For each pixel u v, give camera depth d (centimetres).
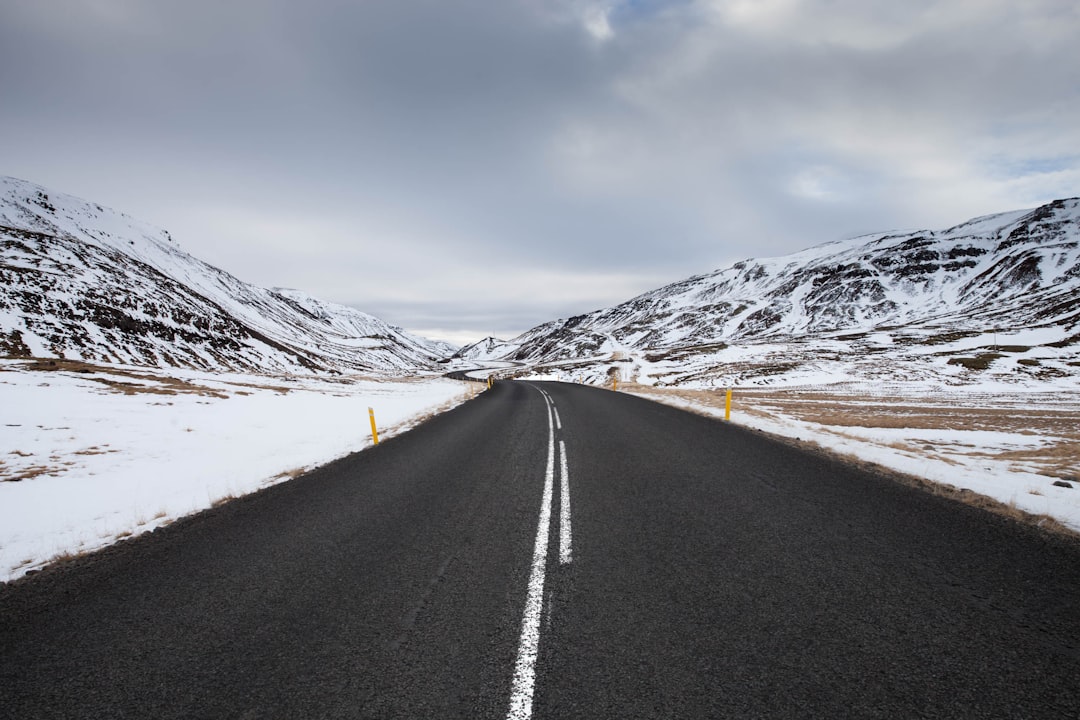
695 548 469
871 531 505
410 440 1233
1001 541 472
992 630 317
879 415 2162
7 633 360
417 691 274
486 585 404
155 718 262
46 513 717
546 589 390
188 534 583
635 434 1219
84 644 340
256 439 1390
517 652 307
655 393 2953
